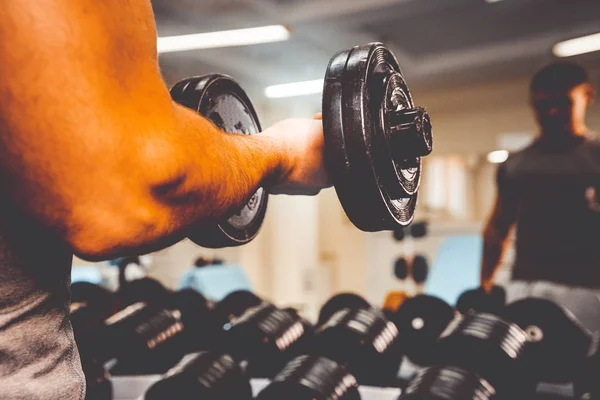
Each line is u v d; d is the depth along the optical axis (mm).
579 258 1904
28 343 447
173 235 426
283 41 4047
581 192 1896
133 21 386
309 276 5539
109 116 361
